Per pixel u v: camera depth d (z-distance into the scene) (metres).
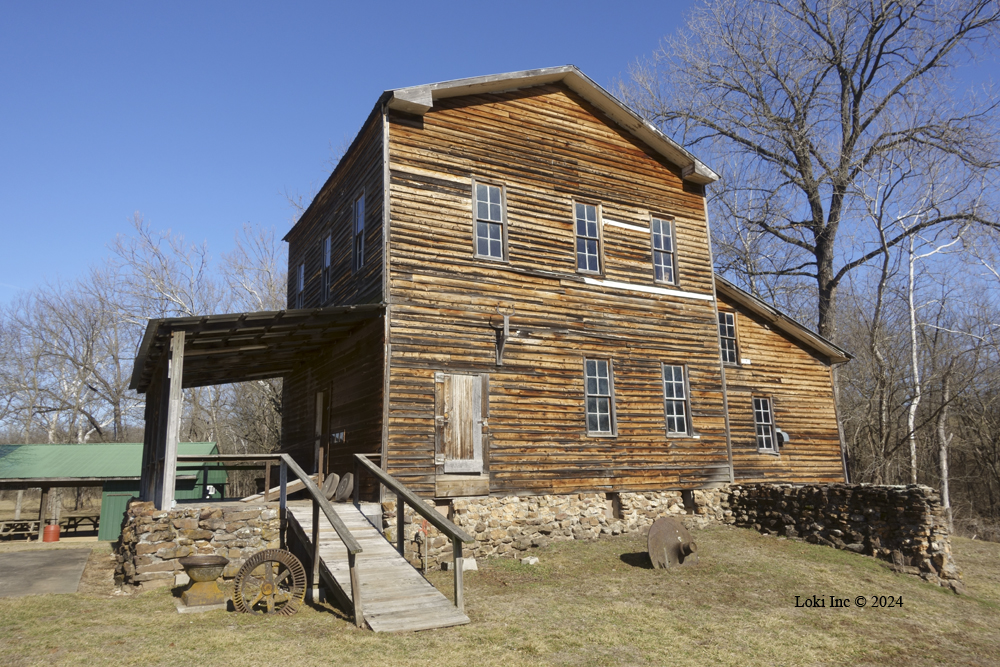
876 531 12.91
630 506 14.23
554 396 13.75
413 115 13.16
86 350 42.03
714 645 7.99
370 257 13.19
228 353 13.30
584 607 9.26
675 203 16.44
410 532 11.58
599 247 15.05
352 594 8.06
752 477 17.91
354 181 14.77
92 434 46.25
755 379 18.75
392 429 11.86
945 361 30.61
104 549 14.65
